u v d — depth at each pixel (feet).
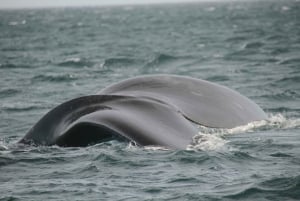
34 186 103.91
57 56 407.85
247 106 141.59
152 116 118.62
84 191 100.63
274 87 236.43
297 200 96.07
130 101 121.29
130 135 112.37
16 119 178.50
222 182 104.22
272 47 414.21
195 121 125.18
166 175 107.86
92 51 443.73
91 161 115.75
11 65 343.67
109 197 97.55
